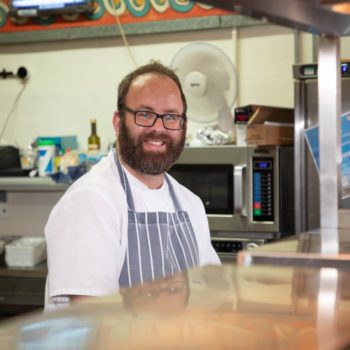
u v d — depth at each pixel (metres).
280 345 0.56
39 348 0.53
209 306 0.68
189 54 3.44
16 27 4.05
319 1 1.19
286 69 3.68
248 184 3.10
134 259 1.74
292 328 0.61
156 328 0.59
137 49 3.95
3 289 3.50
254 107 3.17
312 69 2.92
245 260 1.15
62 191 3.93
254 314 0.65
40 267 3.52
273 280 0.82
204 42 3.69
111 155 1.93
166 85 1.84
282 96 3.69
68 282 1.61
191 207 2.01
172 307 0.67
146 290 0.76
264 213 3.07
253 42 3.74
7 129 4.22
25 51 4.16
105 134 4.04
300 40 3.63
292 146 3.33
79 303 0.69
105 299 0.71
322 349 0.56
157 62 2.18
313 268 0.91
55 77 4.12
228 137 3.32
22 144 4.20
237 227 3.12
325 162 1.54
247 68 3.75
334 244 1.27
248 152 3.09
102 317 0.63
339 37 1.52
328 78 1.52
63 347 0.54
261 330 0.60
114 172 1.84
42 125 4.16
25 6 3.92
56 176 3.59
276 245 1.26
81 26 3.92
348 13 1.29
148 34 3.91
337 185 1.53
